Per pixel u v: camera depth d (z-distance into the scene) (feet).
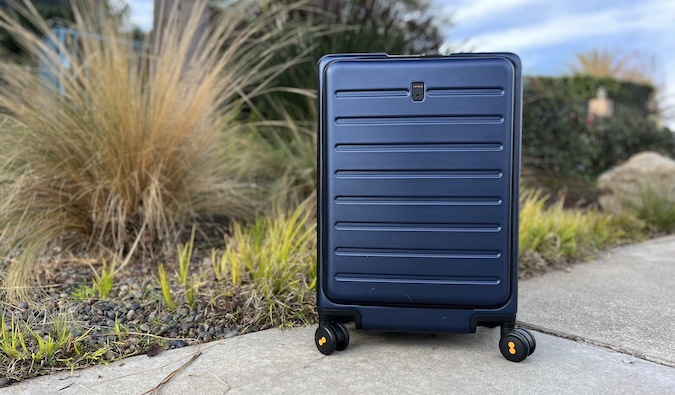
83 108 9.96
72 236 10.30
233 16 13.64
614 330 7.52
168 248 10.13
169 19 12.07
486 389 5.71
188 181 10.73
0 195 9.45
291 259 8.93
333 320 6.77
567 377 6.00
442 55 6.38
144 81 11.17
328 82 6.48
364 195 6.49
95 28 11.92
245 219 11.68
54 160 9.75
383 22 17.31
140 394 5.63
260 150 13.60
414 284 6.48
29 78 10.68
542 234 12.06
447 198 6.37
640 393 5.65
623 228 15.65
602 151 24.57
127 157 9.78
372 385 5.80
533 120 20.67
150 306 7.74
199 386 5.80
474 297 6.39
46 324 7.06
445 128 6.30
